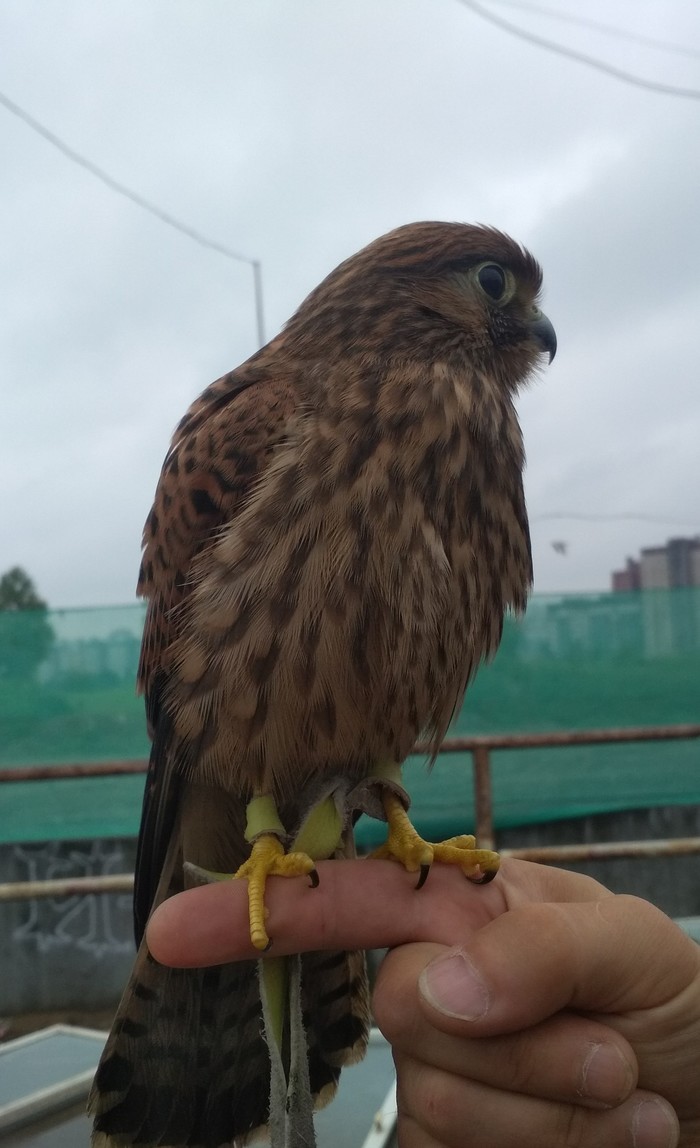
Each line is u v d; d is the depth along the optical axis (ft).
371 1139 0.99
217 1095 0.78
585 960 0.52
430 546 0.70
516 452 0.84
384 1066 1.24
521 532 0.82
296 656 0.68
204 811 0.80
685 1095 0.55
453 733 2.88
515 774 2.88
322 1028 0.78
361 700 0.70
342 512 0.68
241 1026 0.79
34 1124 1.08
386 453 0.71
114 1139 0.75
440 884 0.65
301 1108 0.57
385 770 0.73
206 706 0.71
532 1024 0.52
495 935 0.53
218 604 0.70
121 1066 0.77
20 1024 2.84
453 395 0.77
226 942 0.61
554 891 0.69
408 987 0.57
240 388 0.81
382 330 0.82
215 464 0.75
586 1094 0.51
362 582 0.68
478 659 0.80
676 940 0.56
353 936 0.62
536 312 0.98
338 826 0.68
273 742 0.70
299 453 0.70
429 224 0.93
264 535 0.69
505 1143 0.53
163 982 0.78
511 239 0.97
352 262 0.87
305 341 0.83
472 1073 0.54
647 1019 0.54
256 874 0.63
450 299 0.87
